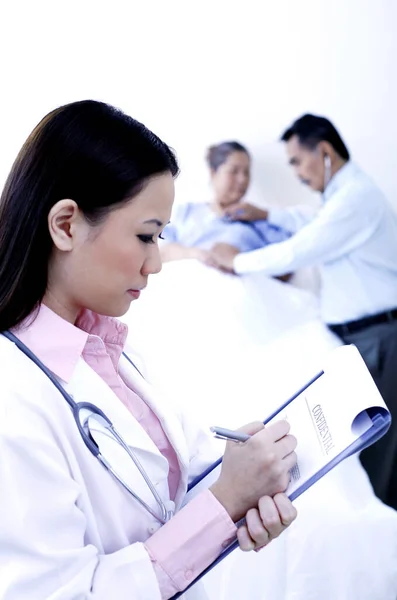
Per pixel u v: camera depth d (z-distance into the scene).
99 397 0.78
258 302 2.20
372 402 0.75
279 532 0.74
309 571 1.63
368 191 2.15
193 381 2.12
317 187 2.19
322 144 2.16
